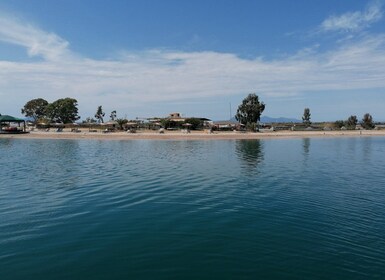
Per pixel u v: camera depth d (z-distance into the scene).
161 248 11.05
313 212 15.28
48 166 30.22
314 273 9.35
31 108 173.38
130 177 24.28
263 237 12.05
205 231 12.65
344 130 114.06
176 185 21.36
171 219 14.12
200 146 53.75
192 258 10.28
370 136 84.44
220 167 29.64
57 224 13.41
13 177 24.16
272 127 119.88
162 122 116.62
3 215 14.60
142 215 14.66
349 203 16.97
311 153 42.66
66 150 46.88
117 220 13.95
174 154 41.25
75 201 17.11
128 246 11.19
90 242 11.53
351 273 9.35
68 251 10.78
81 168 28.94
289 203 16.89
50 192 19.14
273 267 9.69
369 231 12.74
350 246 11.26
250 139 71.44
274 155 40.06
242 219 14.15
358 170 28.25
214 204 16.64
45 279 8.96
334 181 23.05
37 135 82.00
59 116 156.88
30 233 12.38
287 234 12.37
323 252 10.75
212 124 122.62
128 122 121.06
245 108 122.94
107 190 19.77
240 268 9.62
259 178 24.05
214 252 10.73
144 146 53.94
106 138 73.88
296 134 87.62
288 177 24.53
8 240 11.70
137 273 9.32
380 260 10.18
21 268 9.60
